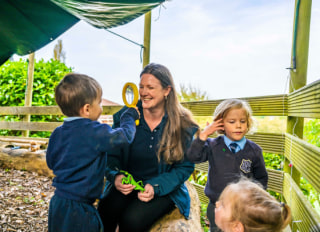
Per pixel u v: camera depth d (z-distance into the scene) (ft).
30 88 19.25
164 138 5.92
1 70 21.12
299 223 5.62
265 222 3.49
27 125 18.94
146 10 10.41
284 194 7.75
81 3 9.59
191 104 10.77
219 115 6.17
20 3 10.85
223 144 6.37
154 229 5.58
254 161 6.18
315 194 8.76
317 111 4.53
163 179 5.72
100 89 5.79
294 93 6.71
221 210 4.10
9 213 9.66
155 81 5.81
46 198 11.54
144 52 12.91
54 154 5.34
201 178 12.00
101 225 5.22
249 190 3.91
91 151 5.13
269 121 11.84
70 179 5.04
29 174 14.88
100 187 5.37
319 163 4.25
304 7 7.21
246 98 8.86
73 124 5.31
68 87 5.30
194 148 6.02
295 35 7.41
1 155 16.12
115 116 6.68
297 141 6.09
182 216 5.93
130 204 5.70
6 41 13.52
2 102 20.88
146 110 6.21
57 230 4.93
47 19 11.96
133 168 6.40
